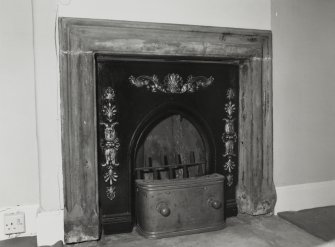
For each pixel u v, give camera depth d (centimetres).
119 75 215
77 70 198
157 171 235
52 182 203
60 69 196
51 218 203
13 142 205
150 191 210
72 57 197
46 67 199
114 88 214
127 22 204
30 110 207
